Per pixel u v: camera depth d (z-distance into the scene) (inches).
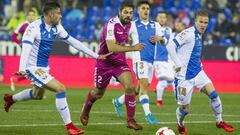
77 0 2362.2
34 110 1197.1
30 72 867.4
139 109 1289.4
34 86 935.0
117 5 2364.7
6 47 1929.1
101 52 956.0
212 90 906.7
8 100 975.0
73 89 1798.7
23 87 1765.5
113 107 1310.3
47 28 869.8
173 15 2315.5
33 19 1489.9
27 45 845.8
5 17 2277.3
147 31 1144.2
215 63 1963.6
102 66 951.0
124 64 947.3
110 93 1686.8
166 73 1422.2
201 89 917.2
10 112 1148.5
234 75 1964.8
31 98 958.4
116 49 911.7
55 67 1916.8
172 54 904.3
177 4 2409.0
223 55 1967.3
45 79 858.8
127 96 924.0
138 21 1151.6
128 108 923.4
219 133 944.3
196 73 908.0
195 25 914.7
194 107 1368.1
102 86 962.7
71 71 1923.0
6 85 1833.2
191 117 1154.7
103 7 2369.6
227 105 1455.5
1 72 1902.1
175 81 919.0
